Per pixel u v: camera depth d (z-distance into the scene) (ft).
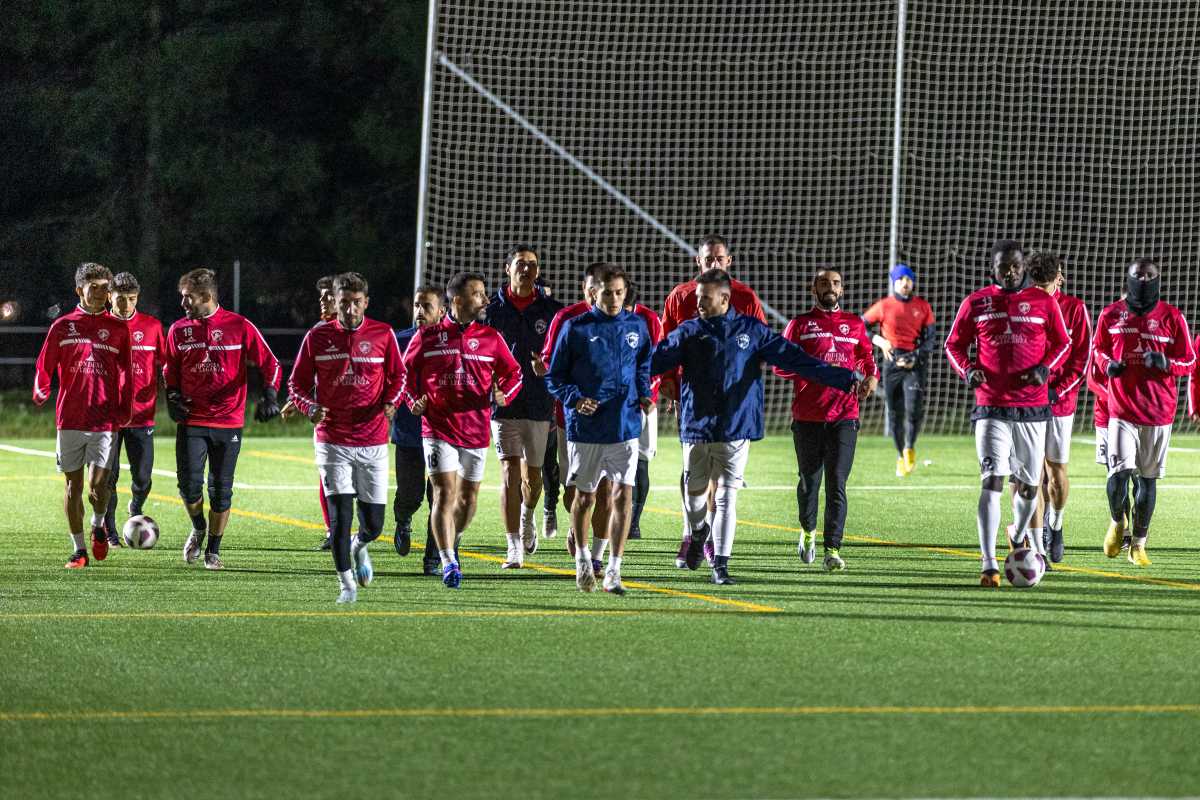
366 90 273.54
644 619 65.10
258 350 80.74
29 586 74.18
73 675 53.36
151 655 56.85
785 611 67.46
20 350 257.34
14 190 266.16
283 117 272.10
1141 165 246.68
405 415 80.43
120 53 260.21
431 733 45.47
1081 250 250.78
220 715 47.62
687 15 253.03
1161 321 82.84
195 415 79.77
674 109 254.06
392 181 271.49
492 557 85.66
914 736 45.29
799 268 258.98
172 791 39.70
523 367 81.76
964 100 234.58
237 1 264.52
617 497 71.20
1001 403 74.43
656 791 39.63
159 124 258.37
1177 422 206.49
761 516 108.88
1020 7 236.22
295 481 134.82
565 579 77.10
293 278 275.39
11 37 259.19
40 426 197.06
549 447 93.35
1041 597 72.08
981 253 254.88
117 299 84.28
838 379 73.15
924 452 165.37
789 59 255.91
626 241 256.93
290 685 51.83
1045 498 83.41
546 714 47.83
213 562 80.79
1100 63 247.50
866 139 258.37
